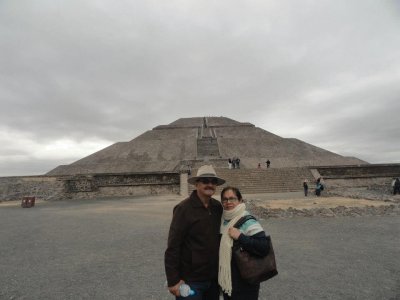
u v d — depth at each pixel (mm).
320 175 36312
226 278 3225
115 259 8344
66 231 12844
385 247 9195
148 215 17281
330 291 5754
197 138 60750
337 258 8047
